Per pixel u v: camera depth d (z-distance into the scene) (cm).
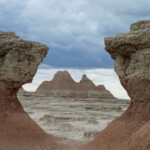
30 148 866
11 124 914
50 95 7294
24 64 948
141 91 773
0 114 918
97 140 855
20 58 938
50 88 7631
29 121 979
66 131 1691
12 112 952
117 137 786
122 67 830
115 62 851
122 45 809
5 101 941
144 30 757
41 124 1953
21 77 945
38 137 946
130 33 793
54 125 1908
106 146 796
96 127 1838
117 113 2892
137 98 786
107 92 7338
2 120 909
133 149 629
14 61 923
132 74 787
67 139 1045
